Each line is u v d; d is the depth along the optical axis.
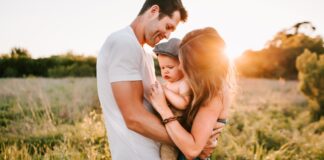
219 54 2.45
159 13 2.58
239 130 8.98
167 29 2.63
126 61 2.35
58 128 7.38
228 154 6.09
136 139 2.43
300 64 13.19
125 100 2.34
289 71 32.91
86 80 18.19
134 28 2.61
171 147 2.50
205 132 2.36
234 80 2.60
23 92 12.10
